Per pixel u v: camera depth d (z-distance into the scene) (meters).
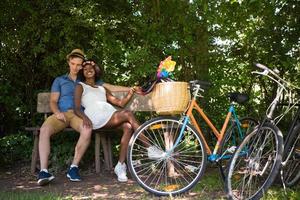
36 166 6.06
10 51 6.94
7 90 6.88
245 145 4.20
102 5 6.80
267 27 6.46
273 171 3.94
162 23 6.64
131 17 6.70
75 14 6.43
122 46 6.62
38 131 5.97
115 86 6.09
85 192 4.88
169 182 5.03
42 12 6.59
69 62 5.96
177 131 4.87
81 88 5.75
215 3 6.31
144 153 5.22
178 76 6.71
